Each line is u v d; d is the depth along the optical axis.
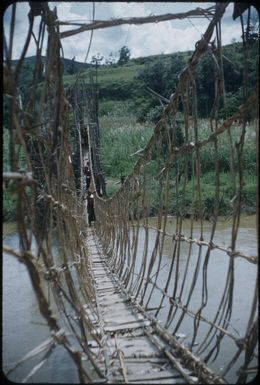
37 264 2.15
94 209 17.98
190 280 7.13
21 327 4.58
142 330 3.99
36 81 2.52
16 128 2.08
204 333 4.36
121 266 7.24
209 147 17.12
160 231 4.93
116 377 2.86
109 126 32.44
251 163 14.98
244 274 7.32
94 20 2.79
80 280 4.44
